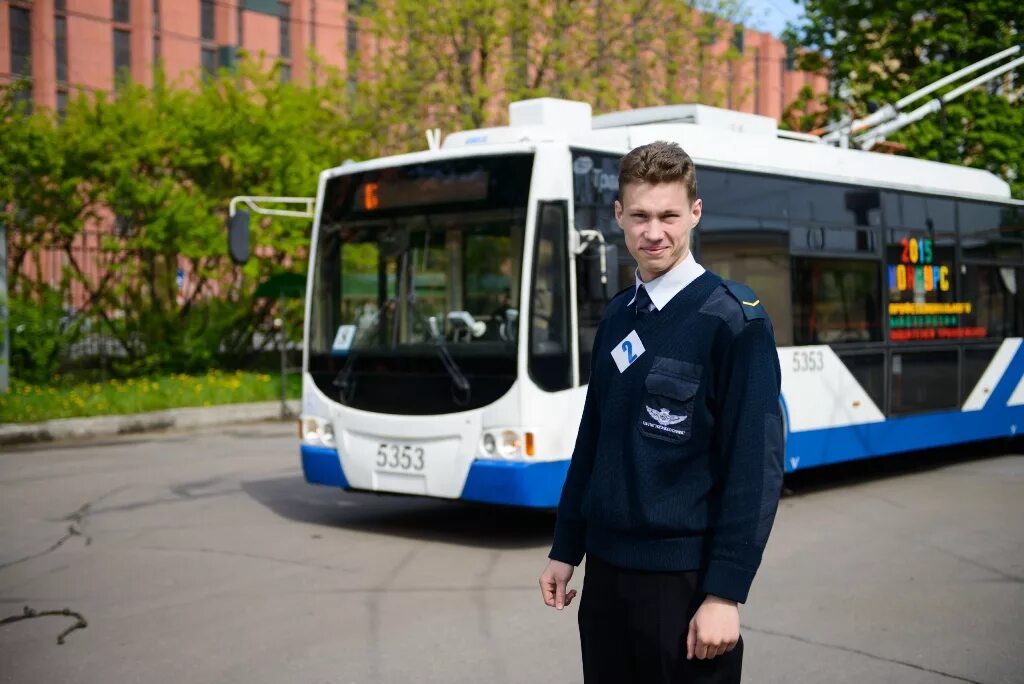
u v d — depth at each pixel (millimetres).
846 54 20719
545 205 8086
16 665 5375
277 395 18625
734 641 2621
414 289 8555
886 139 19516
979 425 12250
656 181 2760
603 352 2900
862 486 11000
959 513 9375
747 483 2641
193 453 13391
